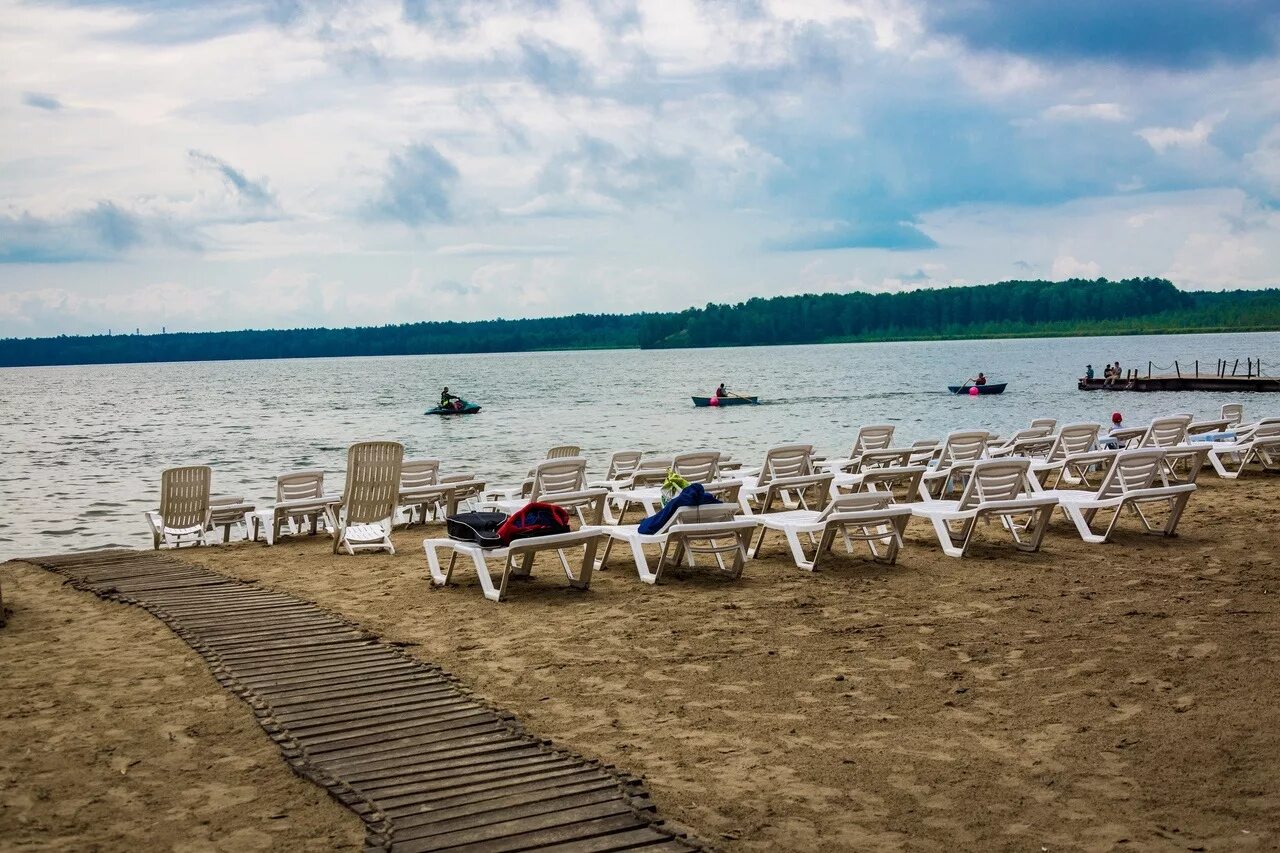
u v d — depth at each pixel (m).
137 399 78.00
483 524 9.43
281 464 28.34
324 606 8.87
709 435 34.47
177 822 4.57
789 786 4.92
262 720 5.84
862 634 7.50
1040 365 96.94
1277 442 14.99
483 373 124.88
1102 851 4.18
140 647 7.51
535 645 7.48
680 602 8.63
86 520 18.00
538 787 4.86
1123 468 10.66
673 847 4.22
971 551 10.28
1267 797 4.61
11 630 8.09
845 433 34.12
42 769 5.20
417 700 6.20
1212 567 9.16
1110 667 6.52
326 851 4.27
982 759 5.18
